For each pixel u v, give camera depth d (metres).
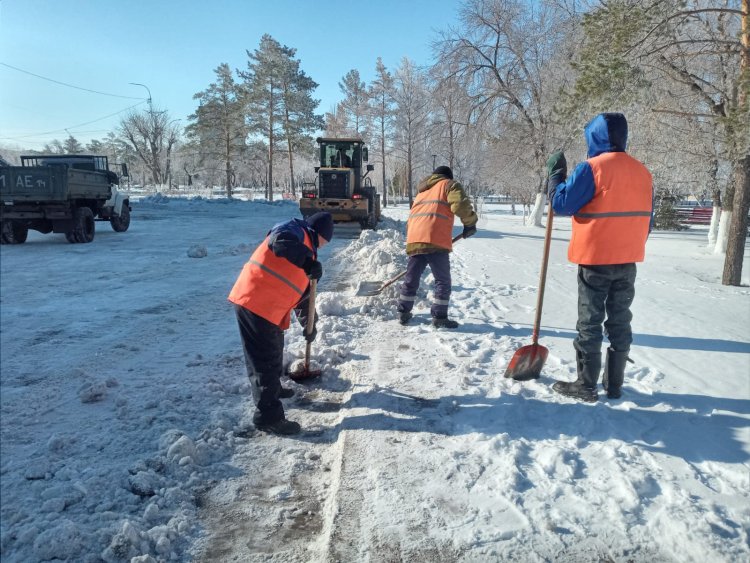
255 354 3.12
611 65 9.30
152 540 2.15
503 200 69.00
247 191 63.41
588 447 2.90
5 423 3.24
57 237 15.23
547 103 20.88
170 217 25.05
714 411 3.35
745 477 2.56
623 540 2.16
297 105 46.44
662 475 2.62
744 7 9.88
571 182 3.35
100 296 7.15
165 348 4.81
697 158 14.23
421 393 3.62
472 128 25.39
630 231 3.34
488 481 2.55
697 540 2.12
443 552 2.09
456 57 24.38
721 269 12.69
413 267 5.32
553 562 2.04
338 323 5.38
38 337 5.16
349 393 3.66
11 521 2.27
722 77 11.94
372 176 56.62
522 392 3.64
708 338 5.18
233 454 2.90
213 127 51.44
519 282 8.22
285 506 2.46
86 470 2.66
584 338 3.50
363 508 2.34
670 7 9.48
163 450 2.83
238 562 2.08
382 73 47.75
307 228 3.27
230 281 8.34
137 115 70.00
